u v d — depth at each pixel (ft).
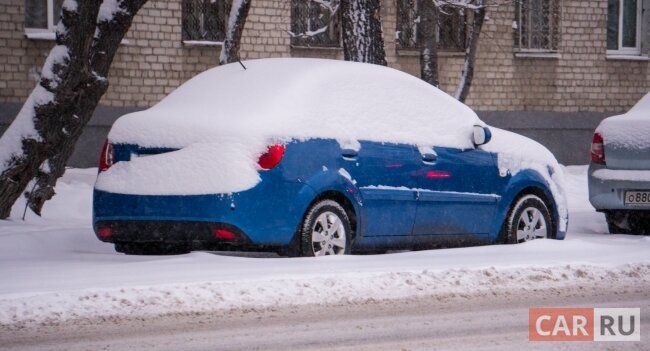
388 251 40.06
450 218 38.24
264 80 35.40
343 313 26.68
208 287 27.73
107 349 21.99
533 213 40.96
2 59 70.23
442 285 30.63
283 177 33.09
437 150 37.93
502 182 39.99
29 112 43.55
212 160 32.81
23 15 70.54
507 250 37.58
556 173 42.14
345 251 34.86
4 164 43.21
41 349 21.93
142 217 33.68
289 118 33.83
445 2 67.62
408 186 36.78
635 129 46.29
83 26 42.96
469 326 25.35
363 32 54.44
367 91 36.58
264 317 25.84
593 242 40.55
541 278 32.42
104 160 35.17
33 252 37.27
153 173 33.73
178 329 24.17
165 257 34.88
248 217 32.50
